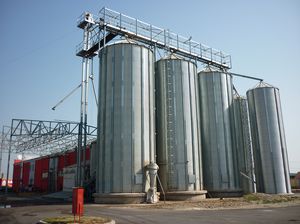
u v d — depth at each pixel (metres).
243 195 41.59
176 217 18.95
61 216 19.22
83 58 46.28
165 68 40.84
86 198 40.66
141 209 25.17
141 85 35.84
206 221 16.94
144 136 34.56
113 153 33.41
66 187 53.56
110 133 34.09
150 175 33.09
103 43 43.06
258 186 46.34
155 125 39.75
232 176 41.69
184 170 37.00
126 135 33.69
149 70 37.38
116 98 34.84
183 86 40.12
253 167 47.00
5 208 27.50
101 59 37.91
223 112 43.56
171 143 37.84
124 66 35.72
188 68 41.31
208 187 41.09
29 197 52.34
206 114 43.56
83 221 16.03
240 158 45.81
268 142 45.97
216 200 34.47
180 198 35.72
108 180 32.91
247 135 47.44
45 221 16.31
